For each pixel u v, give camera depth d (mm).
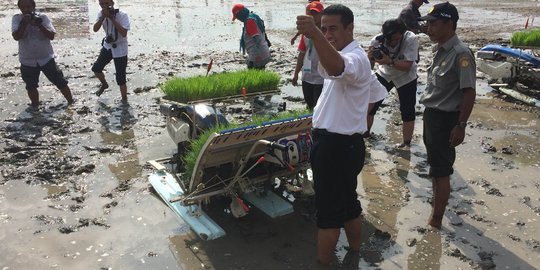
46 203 5324
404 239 4707
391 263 4312
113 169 6203
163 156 6625
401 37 6555
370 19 21359
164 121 8047
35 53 8398
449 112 4598
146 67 11820
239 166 4793
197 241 4613
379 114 8680
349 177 3902
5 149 6730
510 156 6820
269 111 8570
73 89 9883
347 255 4414
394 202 5457
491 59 9961
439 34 4520
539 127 8055
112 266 4230
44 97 9336
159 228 4836
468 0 32562
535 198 5559
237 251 4457
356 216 4270
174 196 5219
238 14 9109
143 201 5383
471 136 7594
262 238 4676
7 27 17156
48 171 6070
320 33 3195
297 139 4672
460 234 4797
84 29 17203
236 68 11859
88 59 12609
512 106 9203
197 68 11844
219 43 15398
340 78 3424
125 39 8867
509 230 4879
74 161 6434
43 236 4684
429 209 5305
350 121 3705
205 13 22984
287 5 26359
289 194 5539
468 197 5570
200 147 4703
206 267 4219
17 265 4227
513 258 4406
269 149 4625
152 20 20141
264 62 9305
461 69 4387
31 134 7371
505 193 5680
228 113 8422
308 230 4828
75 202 5355
